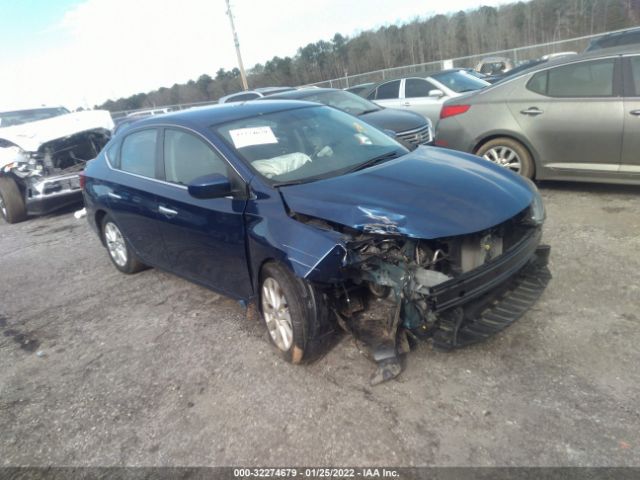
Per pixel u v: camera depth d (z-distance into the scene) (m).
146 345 3.96
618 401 2.63
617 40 9.30
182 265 4.30
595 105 5.31
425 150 4.11
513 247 3.07
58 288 5.55
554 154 5.71
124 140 4.96
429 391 2.90
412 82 9.95
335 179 3.39
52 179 8.64
